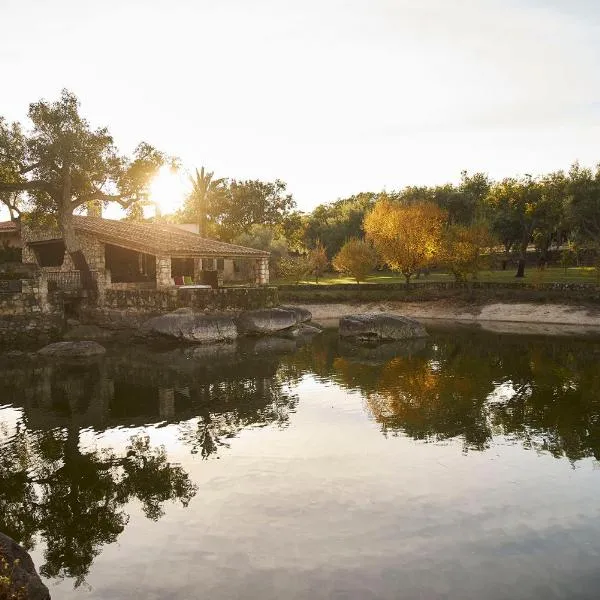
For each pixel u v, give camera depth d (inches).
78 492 459.8
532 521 392.5
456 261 1935.3
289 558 347.3
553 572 328.8
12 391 824.3
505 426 615.8
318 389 816.9
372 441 569.9
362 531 380.2
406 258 2009.1
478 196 2987.2
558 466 495.2
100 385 860.0
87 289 1475.1
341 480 468.8
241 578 326.6
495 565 337.1
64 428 641.6
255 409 708.0
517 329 1540.4
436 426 619.2
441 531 379.2
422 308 1931.6
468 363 1025.5
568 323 1644.9
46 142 1378.0
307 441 573.9
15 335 1309.1
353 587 315.3
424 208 2044.8
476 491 443.5
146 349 1223.5
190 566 341.4
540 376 895.1
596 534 373.1
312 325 1667.1
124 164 1497.3
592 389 796.0
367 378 895.7
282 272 2556.6
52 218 1563.7
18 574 292.8
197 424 646.5
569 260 2245.3
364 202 3890.3
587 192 2007.9
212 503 429.1
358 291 2137.1
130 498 444.5
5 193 1505.9
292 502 427.2
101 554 360.8
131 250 1642.5
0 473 504.7
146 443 581.3
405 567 335.3
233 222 2901.1
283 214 3034.0
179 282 1667.1
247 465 508.1
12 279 1321.4
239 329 1451.8
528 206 2255.2
